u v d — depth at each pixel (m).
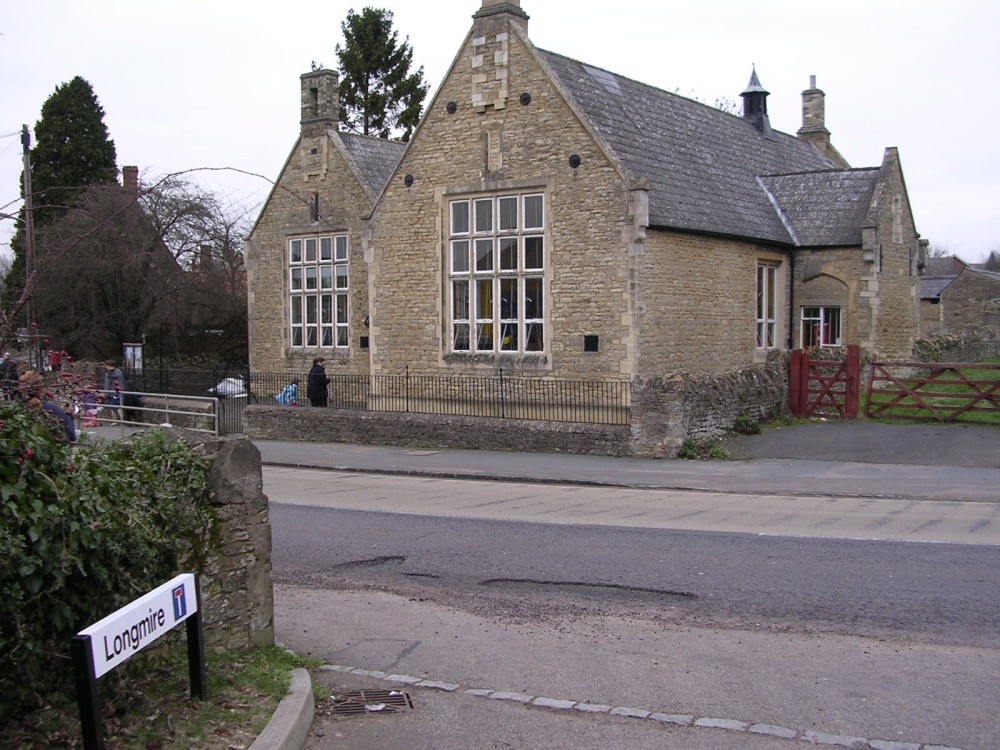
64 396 8.27
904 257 27.94
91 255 29.22
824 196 26.80
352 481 16.44
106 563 5.38
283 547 10.91
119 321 32.06
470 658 7.14
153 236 30.64
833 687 6.37
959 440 17.78
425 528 11.81
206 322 36.41
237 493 6.71
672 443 17.69
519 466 17.31
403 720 6.03
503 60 21.36
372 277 23.78
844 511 12.34
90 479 5.39
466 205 22.31
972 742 5.51
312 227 28.14
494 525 11.89
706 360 22.30
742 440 18.97
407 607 8.47
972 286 54.72
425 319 22.94
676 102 26.92
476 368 22.09
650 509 12.91
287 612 8.37
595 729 5.83
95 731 4.42
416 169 22.91
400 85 48.72
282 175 28.80
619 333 20.05
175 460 6.35
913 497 13.27
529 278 21.44
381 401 23.62
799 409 21.31
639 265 19.88
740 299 23.64
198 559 6.38
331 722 6.00
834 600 8.24
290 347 28.98
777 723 5.83
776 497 13.68
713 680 6.55
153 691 5.71
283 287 28.98
